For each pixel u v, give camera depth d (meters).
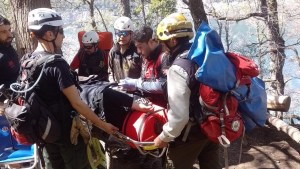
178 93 2.47
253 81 2.76
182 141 2.73
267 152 4.63
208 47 2.45
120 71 4.27
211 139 2.56
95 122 2.72
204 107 2.52
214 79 2.42
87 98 3.18
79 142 2.85
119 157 3.76
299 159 4.45
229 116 2.53
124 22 4.15
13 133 2.86
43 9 2.68
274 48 14.55
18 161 3.28
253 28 21.66
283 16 16.33
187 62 2.50
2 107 3.02
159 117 2.90
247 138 4.95
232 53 2.66
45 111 2.60
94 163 3.04
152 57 3.44
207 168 2.90
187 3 10.85
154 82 3.21
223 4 17.47
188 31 2.64
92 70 4.31
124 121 2.99
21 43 5.55
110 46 4.55
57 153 2.95
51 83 2.60
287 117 9.14
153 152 3.12
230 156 4.63
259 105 2.71
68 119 2.72
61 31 2.71
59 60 2.59
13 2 5.55
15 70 3.67
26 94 2.59
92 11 22.34
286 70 20.95
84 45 4.25
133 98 3.02
